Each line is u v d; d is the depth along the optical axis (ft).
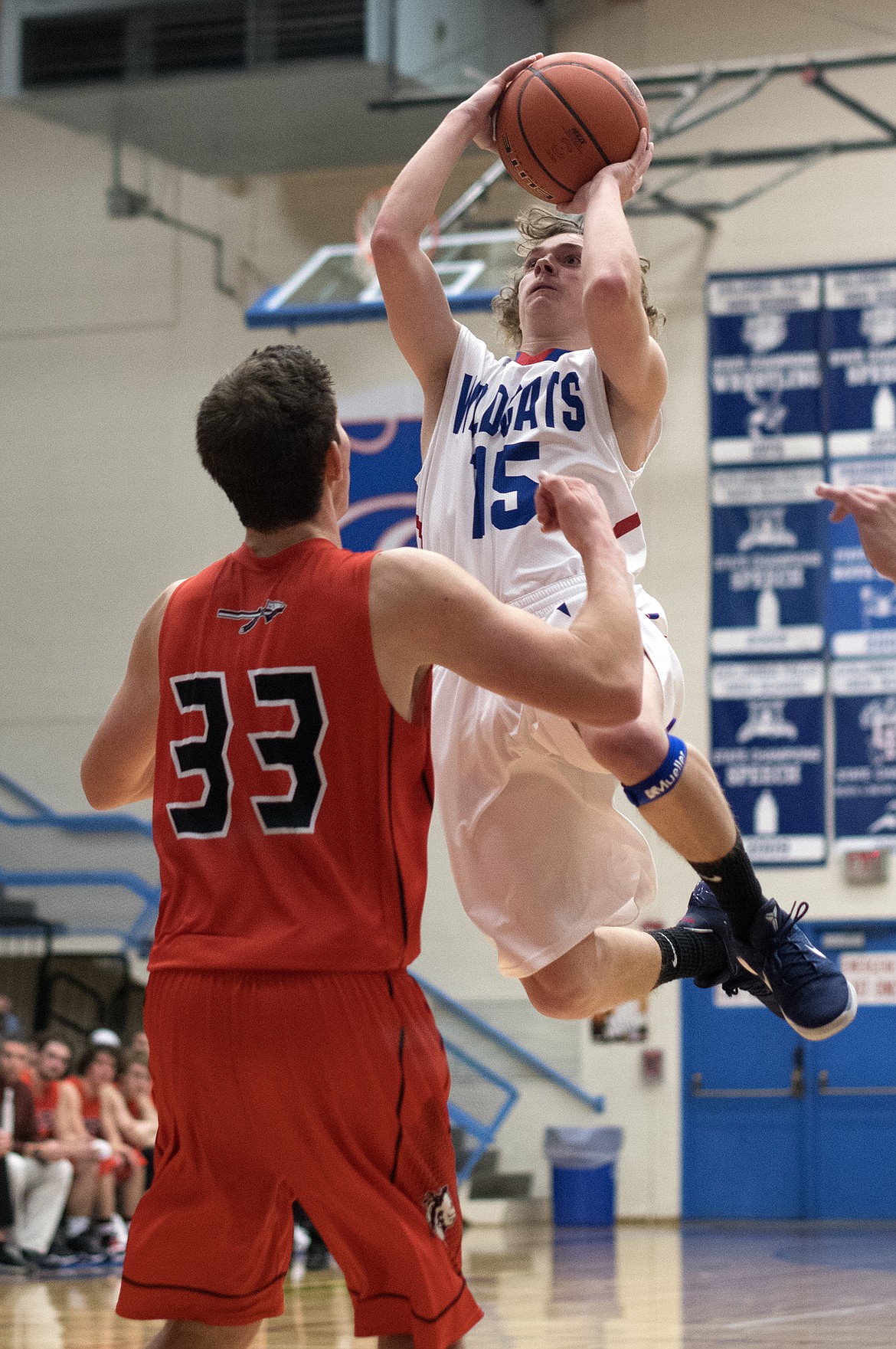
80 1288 29.50
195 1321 8.70
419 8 46.01
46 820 49.83
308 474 8.64
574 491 8.43
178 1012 8.27
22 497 55.72
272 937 8.07
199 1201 8.55
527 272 10.91
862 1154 49.01
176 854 8.55
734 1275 31.09
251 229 55.42
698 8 52.39
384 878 8.21
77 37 47.39
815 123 51.90
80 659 54.39
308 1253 34.71
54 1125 35.50
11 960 49.49
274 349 8.89
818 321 51.42
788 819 49.65
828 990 9.86
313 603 8.35
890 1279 30.09
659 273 52.75
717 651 50.67
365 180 54.75
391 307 10.75
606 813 10.04
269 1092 8.09
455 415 10.56
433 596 8.02
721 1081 49.93
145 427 55.26
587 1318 23.66
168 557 54.44
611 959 10.43
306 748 8.21
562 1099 50.14
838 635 50.11
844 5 51.57
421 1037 8.29
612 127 10.18
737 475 51.29
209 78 46.06
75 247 56.75
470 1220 48.06
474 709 9.99
